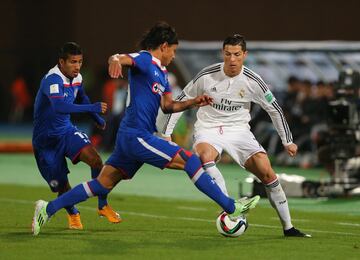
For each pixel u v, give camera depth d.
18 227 33.59
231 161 72.81
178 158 28.89
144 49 29.52
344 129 46.84
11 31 132.75
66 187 33.44
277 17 101.88
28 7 131.50
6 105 134.25
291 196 47.78
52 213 30.28
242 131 31.78
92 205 42.44
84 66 117.12
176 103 29.31
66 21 126.44
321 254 27.67
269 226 34.88
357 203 45.78
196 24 107.75
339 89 46.88
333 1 97.75
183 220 36.94
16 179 59.09
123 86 81.31
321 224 36.34
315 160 68.50
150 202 45.12
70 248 28.25
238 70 31.33
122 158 29.52
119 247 28.55
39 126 32.78
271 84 73.12
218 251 27.91
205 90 31.81
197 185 29.14
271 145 70.56
